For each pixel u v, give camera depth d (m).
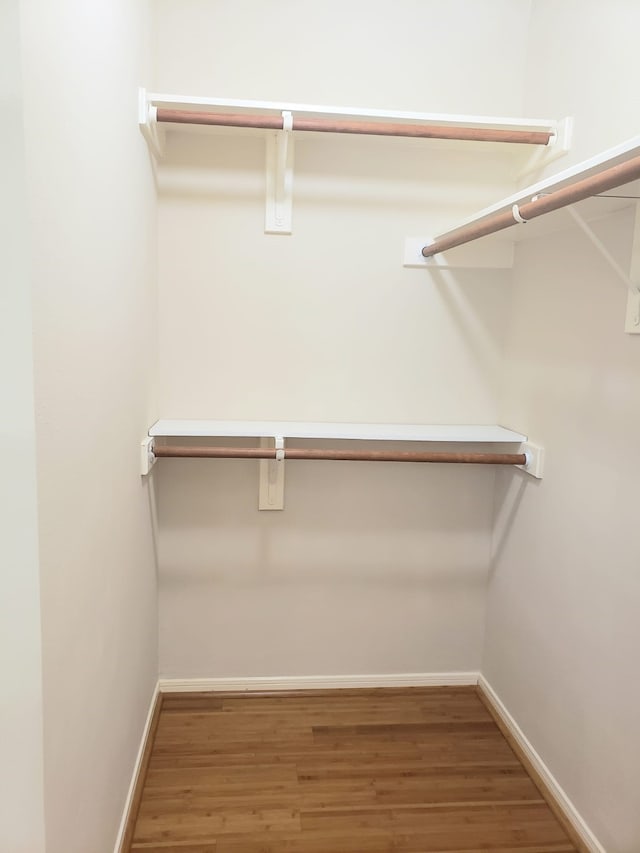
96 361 1.10
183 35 1.79
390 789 1.68
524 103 1.93
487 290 2.02
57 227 0.86
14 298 0.75
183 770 1.72
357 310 1.98
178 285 1.90
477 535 2.15
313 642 2.14
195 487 2.01
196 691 2.10
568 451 1.62
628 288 1.35
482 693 2.15
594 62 1.53
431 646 2.17
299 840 1.50
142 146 1.54
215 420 1.97
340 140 1.86
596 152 1.52
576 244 1.60
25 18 0.72
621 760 1.36
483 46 1.90
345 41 1.85
